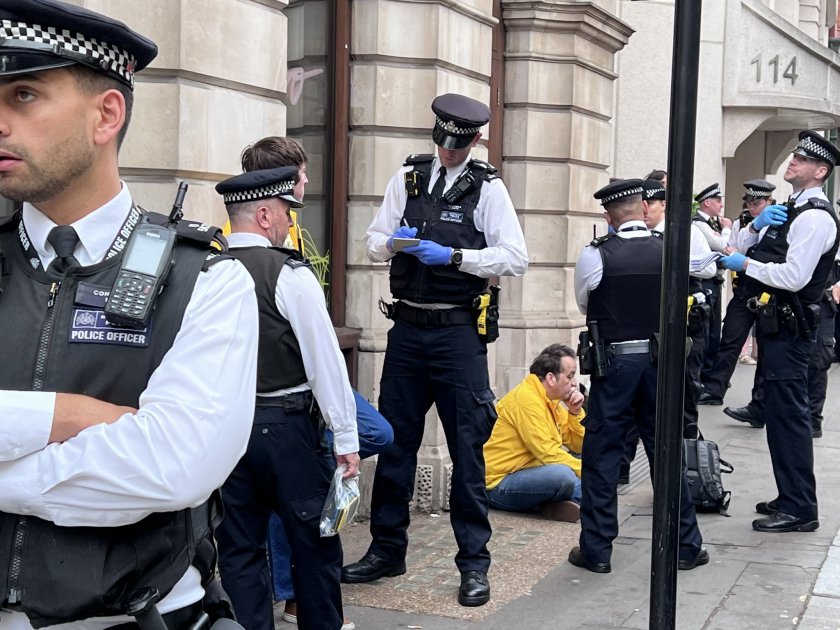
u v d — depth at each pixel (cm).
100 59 157
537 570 497
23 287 162
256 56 439
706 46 1205
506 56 747
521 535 557
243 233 340
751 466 724
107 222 163
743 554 525
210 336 159
